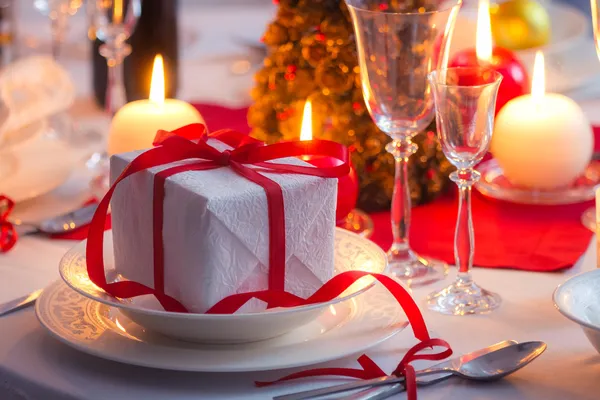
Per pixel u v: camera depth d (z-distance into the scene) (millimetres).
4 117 1388
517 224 1348
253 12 2521
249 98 1772
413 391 1012
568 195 1400
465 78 1146
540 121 1400
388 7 1256
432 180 1406
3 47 2061
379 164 1384
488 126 1136
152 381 1056
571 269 1241
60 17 1833
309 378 1054
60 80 1460
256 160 1098
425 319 1144
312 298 1071
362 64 1204
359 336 1079
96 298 1061
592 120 1634
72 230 1340
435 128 1386
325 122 1385
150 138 1386
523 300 1177
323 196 1086
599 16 1193
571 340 1103
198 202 1043
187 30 2111
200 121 1427
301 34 1371
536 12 1775
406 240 1265
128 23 1534
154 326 1066
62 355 1092
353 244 1179
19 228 1347
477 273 1237
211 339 1064
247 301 1067
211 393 1040
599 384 1038
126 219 1120
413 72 1189
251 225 1059
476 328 1126
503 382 1042
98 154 1552
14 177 1380
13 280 1228
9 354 1093
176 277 1077
